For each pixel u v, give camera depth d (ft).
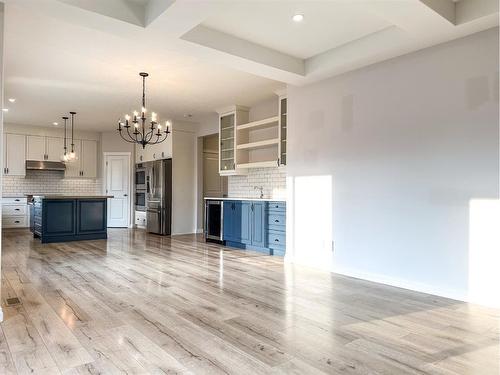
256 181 21.80
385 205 12.83
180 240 23.32
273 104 20.77
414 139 12.05
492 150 10.32
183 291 11.54
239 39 12.61
